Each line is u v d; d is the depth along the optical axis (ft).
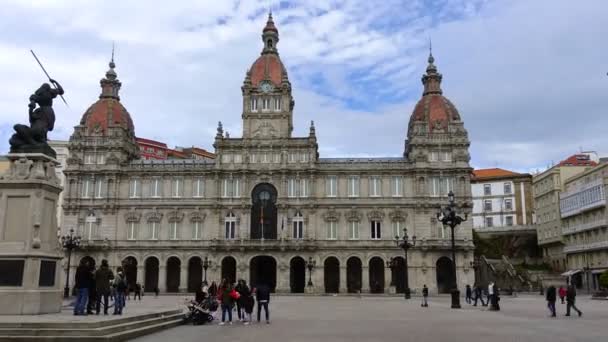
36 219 104.53
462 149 360.28
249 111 370.53
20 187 105.70
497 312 161.48
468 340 90.38
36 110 113.91
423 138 362.94
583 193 385.09
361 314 154.20
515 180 520.01
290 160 364.79
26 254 102.58
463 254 349.00
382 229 356.59
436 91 381.19
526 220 508.53
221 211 361.10
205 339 92.94
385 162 364.79
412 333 101.24
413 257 350.23
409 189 361.10
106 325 90.89
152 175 368.48
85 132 373.20
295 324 121.39
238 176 364.58
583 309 175.83
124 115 388.37
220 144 365.81
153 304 184.24
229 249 351.87
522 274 377.91
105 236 360.07
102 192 366.02
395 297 299.99
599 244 364.79
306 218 357.00
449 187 358.02
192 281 363.56
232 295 123.95
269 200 363.35
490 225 524.93
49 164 110.52
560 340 90.38
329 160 372.99
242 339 92.84
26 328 85.05
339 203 360.07
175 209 363.56
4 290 101.40
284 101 371.15
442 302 237.25
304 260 351.05
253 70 381.40
